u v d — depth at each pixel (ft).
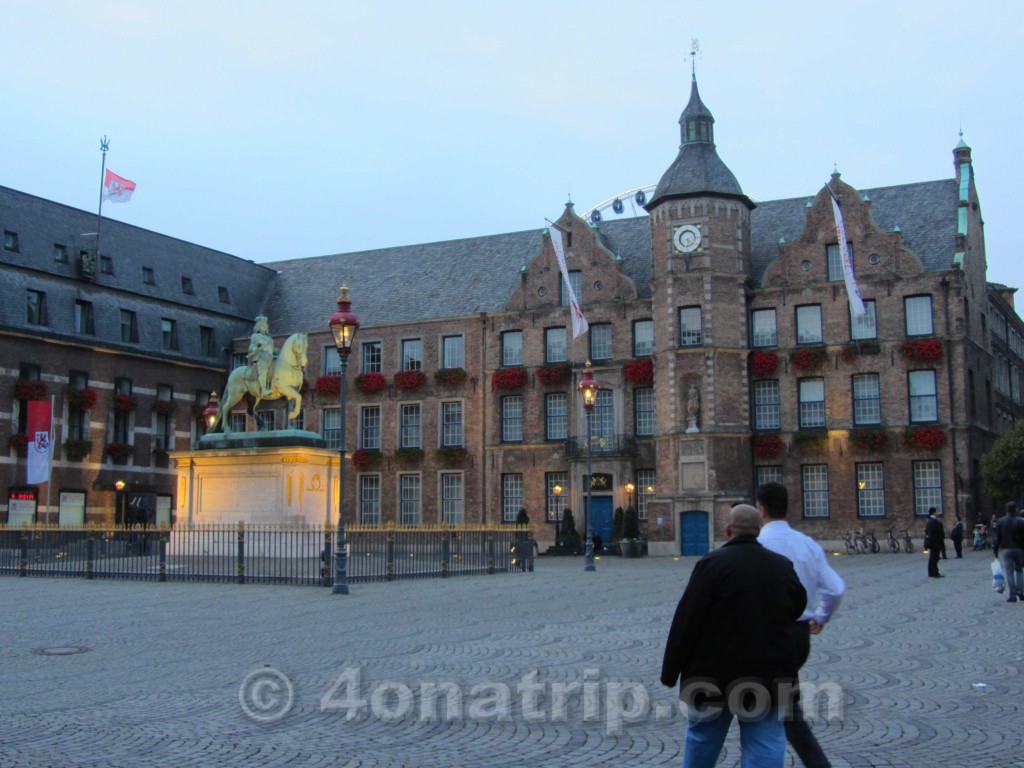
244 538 105.29
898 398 165.07
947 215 172.86
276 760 29.68
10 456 168.35
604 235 196.24
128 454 186.91
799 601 22.15
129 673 44.37
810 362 169.48
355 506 199.11
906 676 42.52
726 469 165.99
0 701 38.32
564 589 88.74
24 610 70.79
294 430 117.39
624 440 178.70
